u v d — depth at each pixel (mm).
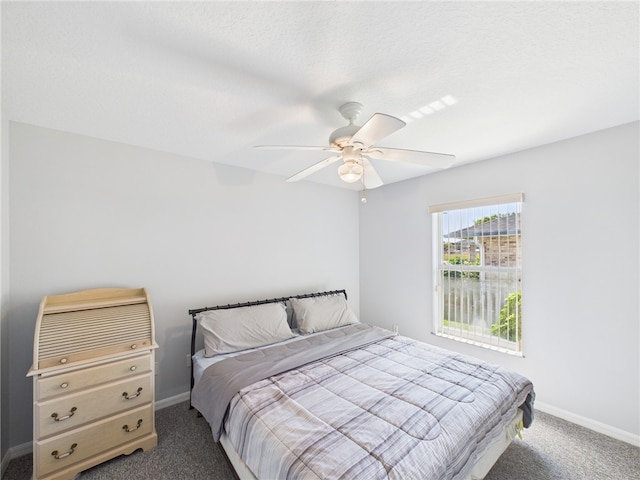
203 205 2729
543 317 2400
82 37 1161
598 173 2133
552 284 2355
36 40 1170
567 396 2270
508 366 2602
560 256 2316
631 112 1850
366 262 4016
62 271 2051
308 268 3545
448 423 1364
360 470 1066
